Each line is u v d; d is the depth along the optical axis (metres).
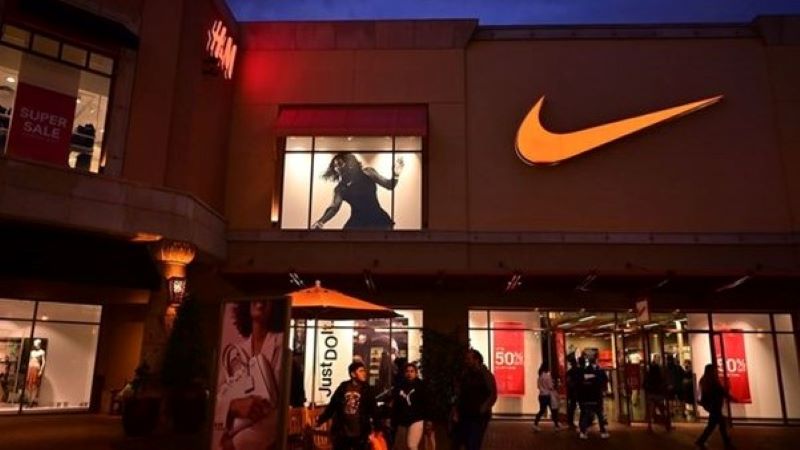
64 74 15.84
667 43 20.89
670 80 20.59
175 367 13.73
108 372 19.64
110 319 20.03
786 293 19.56
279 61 21.27
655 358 19.61
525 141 20.09
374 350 19.75
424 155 20.38
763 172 19.86
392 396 10.62
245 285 19.00
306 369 19.70
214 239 18.50
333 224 20.11
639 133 20.28
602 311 19.94
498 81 20.91
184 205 16.23
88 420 17.25
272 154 20.55
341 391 8.62
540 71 20.89
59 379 18.92
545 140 20.09
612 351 19.73
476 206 20.02
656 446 14.22
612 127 20.11
